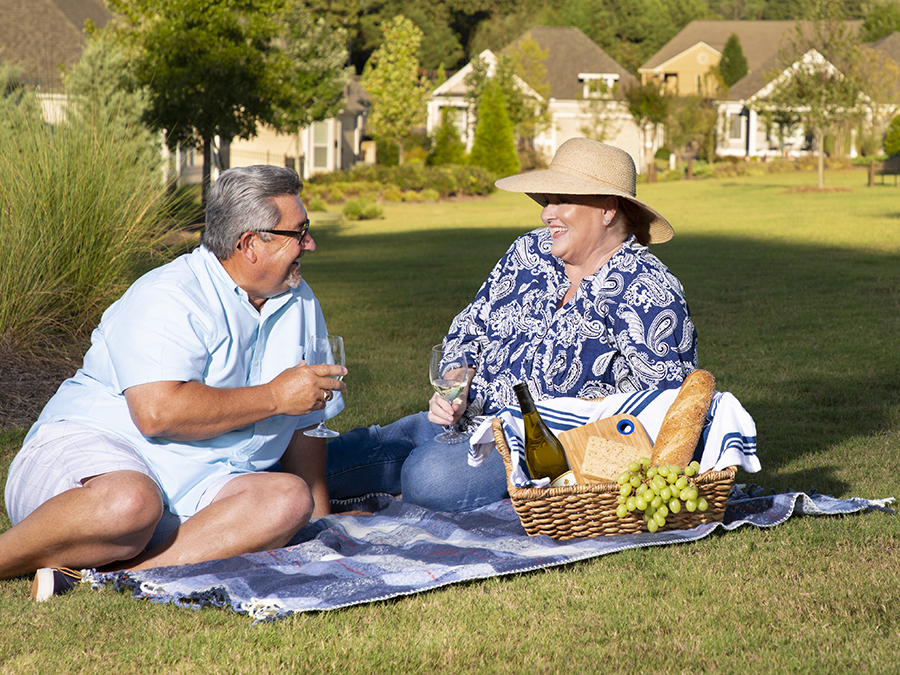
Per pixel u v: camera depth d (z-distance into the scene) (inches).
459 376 117.7
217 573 97.7
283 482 104.7
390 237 653.9
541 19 2623.0
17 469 102.7
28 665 80.7
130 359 100.0
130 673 79.7
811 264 421.1
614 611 90.7
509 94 1456.7
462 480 121.3
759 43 2097.7
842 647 82.7
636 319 114.5
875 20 1927.9
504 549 105.1
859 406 180.9
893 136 1316.4
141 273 235.3
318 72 914.1
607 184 115.0
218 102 618.8
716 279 381.1
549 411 113.3
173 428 100.2
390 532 114.3
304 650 83.1
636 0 2861.7
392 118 1425.9
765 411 179.3
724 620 88.4
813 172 1369.3
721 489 108.3
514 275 126.3
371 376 218.4
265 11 646.5
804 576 97.6
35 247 208.1
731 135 1720.0
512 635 86.4
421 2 2539.4
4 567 95.8
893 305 302.8
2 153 220.2
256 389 103.4
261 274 106.5
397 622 89.0
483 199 1101.7
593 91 1544.0
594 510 107.3
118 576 95.8
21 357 202.1
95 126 249.8
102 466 97.5
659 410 112.8
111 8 667.4
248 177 104.2
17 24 782.5
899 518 114.9
